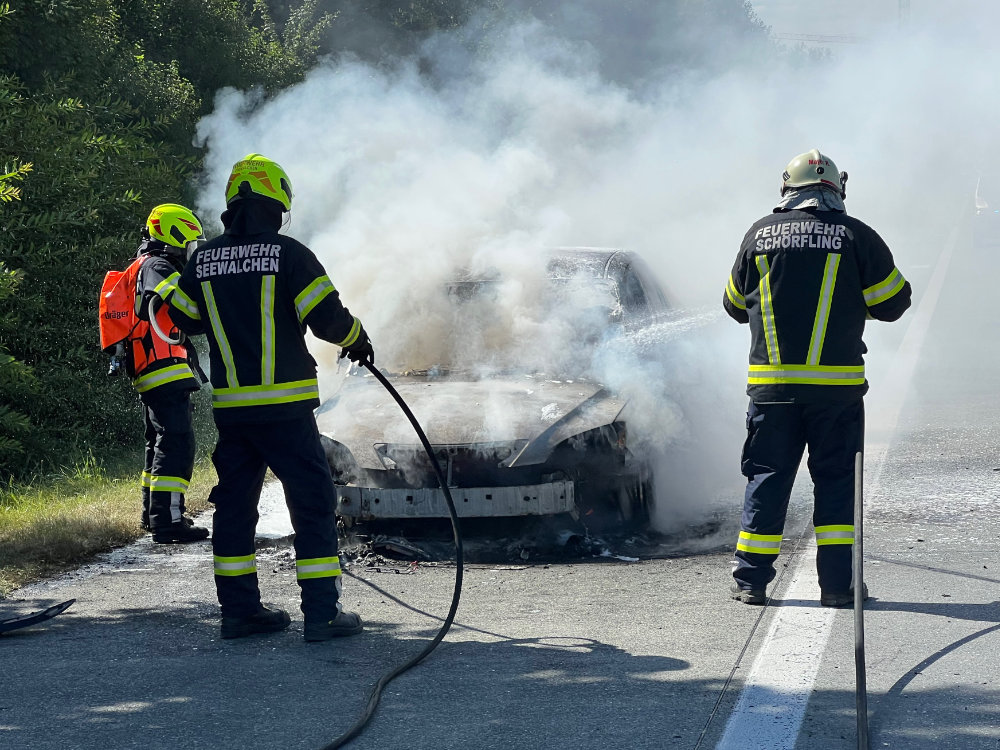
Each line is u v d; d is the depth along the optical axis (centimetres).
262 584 541
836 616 461
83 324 951
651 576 536
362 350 471
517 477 574
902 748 329
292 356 456
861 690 350
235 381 455
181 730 356
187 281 466
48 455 884
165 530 628
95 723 363
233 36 1641
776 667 400
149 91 1355
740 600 487
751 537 484
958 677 384
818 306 481
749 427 496
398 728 354
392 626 468
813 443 486
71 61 1160
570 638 443
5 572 558
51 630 471
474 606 493
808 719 352
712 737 340
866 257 480
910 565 533
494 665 413
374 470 577
